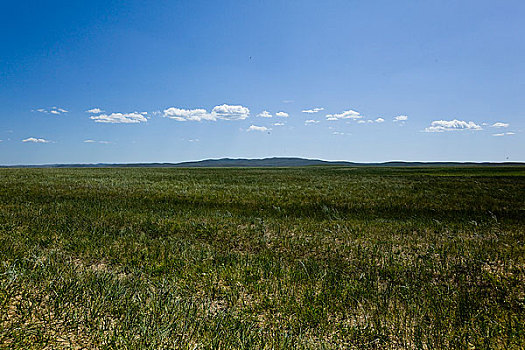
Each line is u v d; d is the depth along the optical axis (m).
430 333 5.17
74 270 7.05
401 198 22.95
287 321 5.56
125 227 11.82
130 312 5.30
